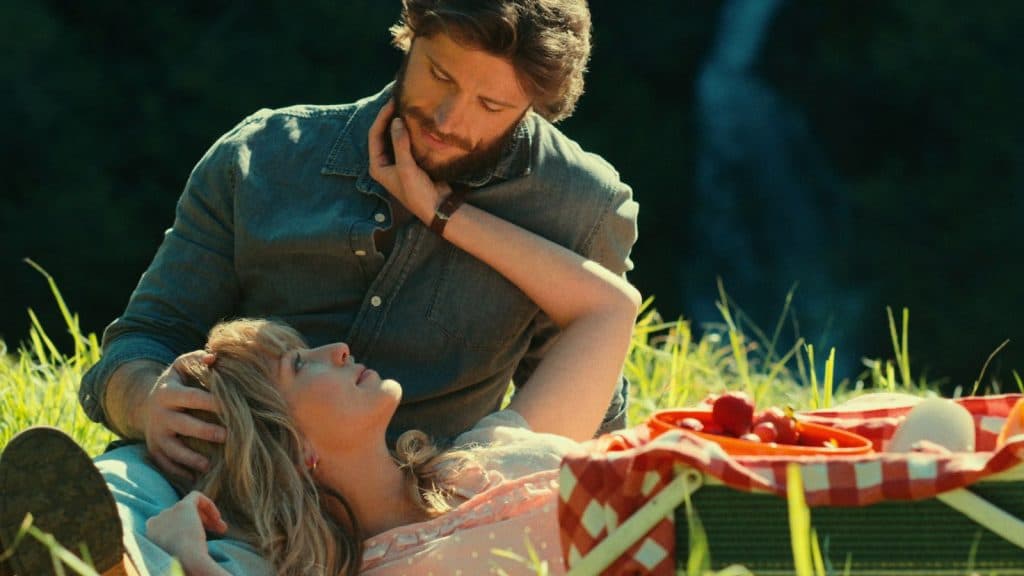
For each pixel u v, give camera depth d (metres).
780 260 24.28
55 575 2.90
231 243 4.18
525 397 3.95
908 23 25.08
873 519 2.69
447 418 4.14
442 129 3.87
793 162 24.86
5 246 18.97
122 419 3.90
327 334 4.09
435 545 3.53
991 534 2.66
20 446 2.88
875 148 25.11
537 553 3.50
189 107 20.62
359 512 3.67
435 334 4.09
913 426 3.04
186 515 3.36
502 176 4.12
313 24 21.34
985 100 24.67
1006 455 2.60
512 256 4.02
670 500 2.70
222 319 3.97
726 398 3.11
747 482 2.67
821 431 3.18
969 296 23.50
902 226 24.22
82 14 20.75
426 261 4.09
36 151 19.64
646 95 24.48
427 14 3.74
